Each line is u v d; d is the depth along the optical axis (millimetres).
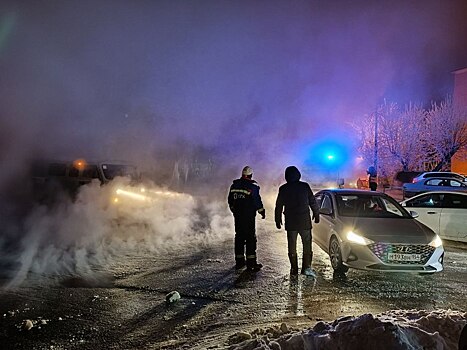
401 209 7820
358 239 6609
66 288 5883
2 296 5488
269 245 9430
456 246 9703
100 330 4477
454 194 10070
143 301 5398
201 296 5629
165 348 4039
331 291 5949
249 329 4516
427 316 3770
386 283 6414
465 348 2756
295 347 3379
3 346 4074
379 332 3199
